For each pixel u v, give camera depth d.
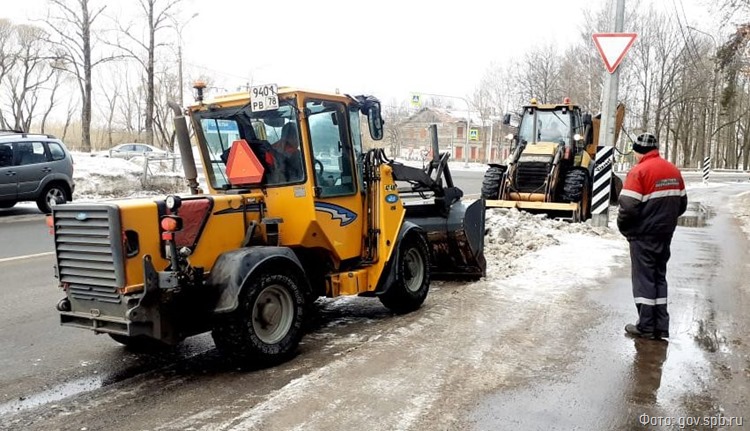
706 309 6.45
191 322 4.88
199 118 5.91
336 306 7.05
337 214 5.87
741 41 18.44
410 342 5.41
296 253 5.81
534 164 14.12
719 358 5.00
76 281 4.73
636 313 6.26
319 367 4.94
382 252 6.21
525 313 6.29
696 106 52.69
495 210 13.22
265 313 4.98
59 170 15.87
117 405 4.30
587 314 6.23
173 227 4.54
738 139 68.56
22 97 49.91
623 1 12.31
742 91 47.47
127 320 4.42
